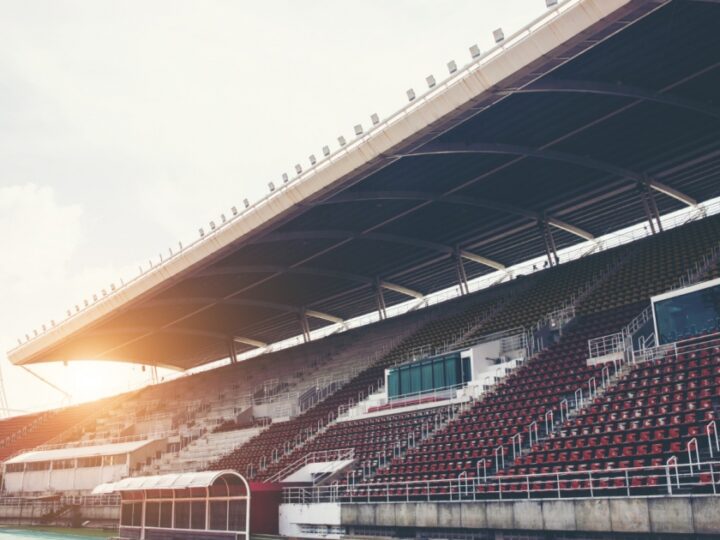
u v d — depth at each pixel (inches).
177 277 1739.7
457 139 1294.3
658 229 1678.2
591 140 1409.9
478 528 930.7
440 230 1895.9
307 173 1354.6
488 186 1608.0
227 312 2402.8
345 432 1540.4
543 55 973.8
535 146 1402.6
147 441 2037.4
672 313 1124.5
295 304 2461.9
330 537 1134.4
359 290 2364.7
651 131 1395.2
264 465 1606.8
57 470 2174.0
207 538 1077.8
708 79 1192.2
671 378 1022.4
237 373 2536.9
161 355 2901.1
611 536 794.2
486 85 1043.9
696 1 954.7
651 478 823.1
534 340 1429.6
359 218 1702.8
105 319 2017.7
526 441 1083.3
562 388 1190.9
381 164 1263.5
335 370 2071.9
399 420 1439.5
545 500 856.9
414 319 2107.5
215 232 1588.3
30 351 2279.8
